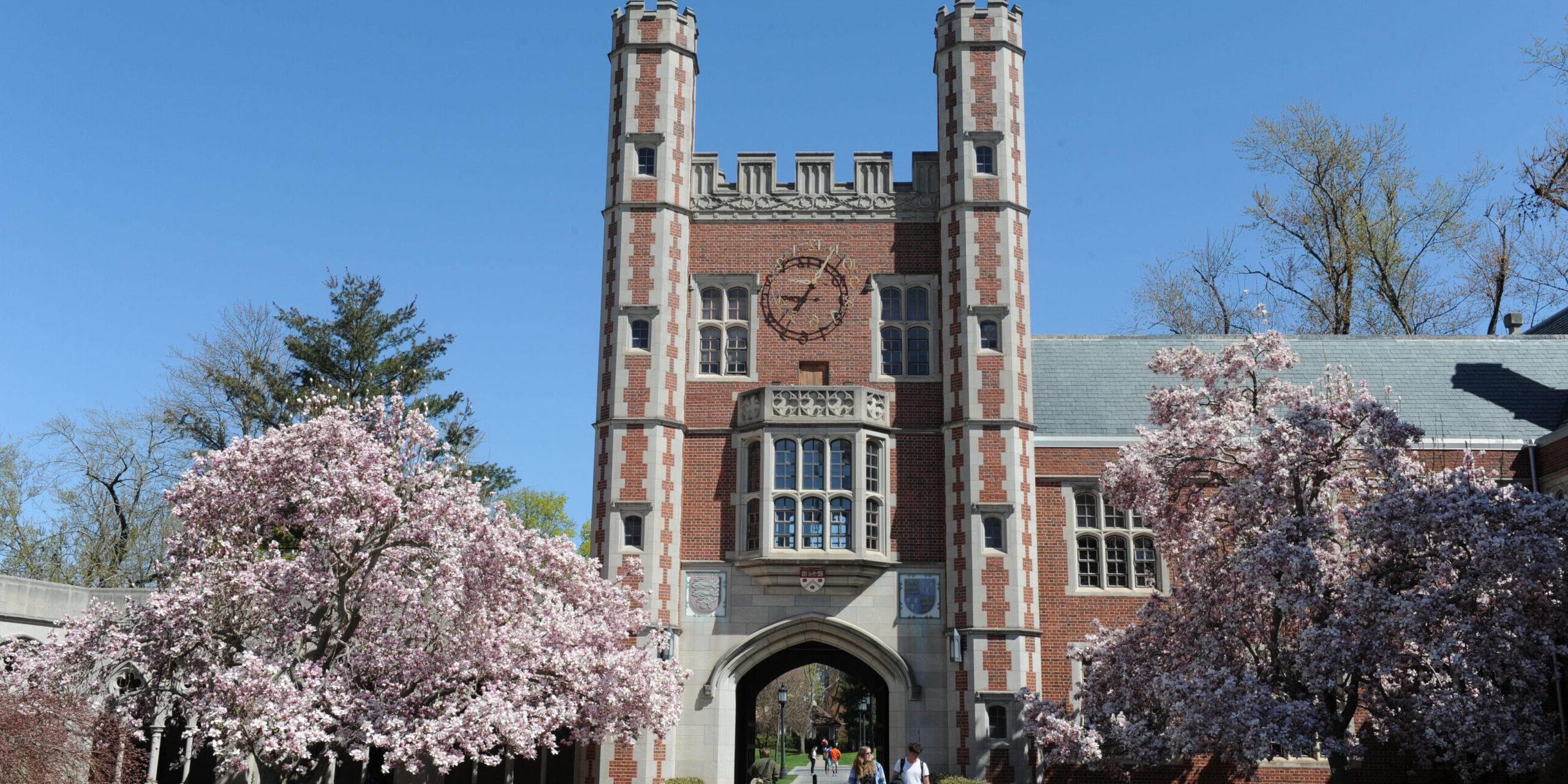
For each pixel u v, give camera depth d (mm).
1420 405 31938
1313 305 45094
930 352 29672
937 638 28047
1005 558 27844
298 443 21297
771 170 30766
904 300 30000
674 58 30875
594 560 25500
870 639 27906
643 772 27031
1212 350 33375
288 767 19859
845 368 29578
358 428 21531
